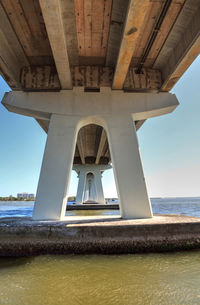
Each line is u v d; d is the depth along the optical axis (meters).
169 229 6.84
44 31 8.09
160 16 7.41
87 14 7.34
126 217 8.80
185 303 3.67
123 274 4.91
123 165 9.52
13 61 9.26
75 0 6.78
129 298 3.83
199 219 8.00
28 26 7.88
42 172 9.13
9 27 7.83
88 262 5.79
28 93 10.22
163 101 10.38
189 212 34.12
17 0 6.84
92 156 32.50
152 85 10.30
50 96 10.18
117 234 6.64
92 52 9.34
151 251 6.59
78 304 3.65
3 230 6.64
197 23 7.13
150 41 8.62
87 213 22.23
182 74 9.27
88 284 4.40
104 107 10.20
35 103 10.08
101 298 3.84
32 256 6.41
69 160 9.42
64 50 7.40
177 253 6.54
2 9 7.13
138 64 10.25
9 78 9.21
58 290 4.16
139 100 10.38
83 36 8.38
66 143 9.63
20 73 10.06
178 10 7.22
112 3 6.86
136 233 6.69
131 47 7.39
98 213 22.23
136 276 4.79
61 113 10.02
